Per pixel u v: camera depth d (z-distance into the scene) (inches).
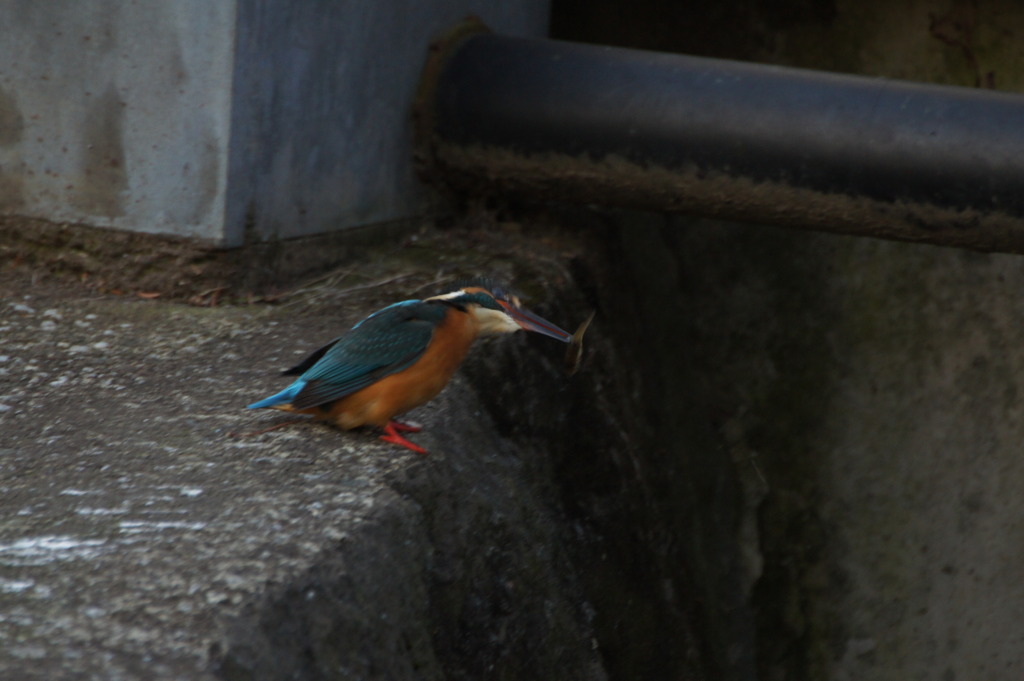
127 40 377.1
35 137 395.5
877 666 594.9
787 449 602.9
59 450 259.1
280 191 407.2
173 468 250.5
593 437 436.8
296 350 350.0
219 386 314.3
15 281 398.0
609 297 522.3
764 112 420.2
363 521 227.8
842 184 411.8
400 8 456.4
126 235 395.2
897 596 590.9
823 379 597.0
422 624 238.1
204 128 377.1
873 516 593.6
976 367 568.7
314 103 415.8
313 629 194.9
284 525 219.6
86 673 159.9
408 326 269.3
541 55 469.4
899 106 403.2
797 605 602.9
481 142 472.7
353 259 458.0
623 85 446.3
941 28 560.7
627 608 403.5
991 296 561.6
